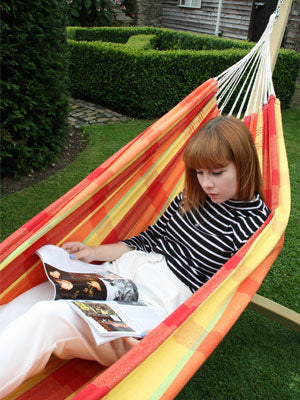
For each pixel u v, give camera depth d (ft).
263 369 6.15
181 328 3.44
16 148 11.18
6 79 10.63
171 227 5.40
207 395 5.65
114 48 17.08
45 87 11.68
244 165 4.63
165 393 2.97
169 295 4.85
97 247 5.39
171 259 5.20
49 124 12.38
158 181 6.63
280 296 7.63
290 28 27.37
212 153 4.47
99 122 17.04
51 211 4.83
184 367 3.17
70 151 13.99
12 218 9.85
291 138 16.30
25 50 10.61
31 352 3.60
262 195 5.19
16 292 4.57
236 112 19.22
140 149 5.71
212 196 4.83
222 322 3.62
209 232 5.04
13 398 3.93
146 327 4.09
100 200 5.38
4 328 3.94
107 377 2.87
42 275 4.81
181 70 17.28
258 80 8.04
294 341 6.72
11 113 10.95
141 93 17.07
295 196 11.55
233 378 5.95
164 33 25.88
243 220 4.83
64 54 12.31
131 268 5.22
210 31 33.37
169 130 6.38
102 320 3.75
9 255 4.21
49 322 3.66
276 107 7.16
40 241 4.57
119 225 5.89
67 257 4.83
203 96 7.11
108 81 17.97
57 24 11.35
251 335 6.77
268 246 4.34
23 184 11.62
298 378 6.05
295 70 19.86
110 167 5.35
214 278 3.89
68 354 4.00
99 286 4.46
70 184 11.69
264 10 29.07
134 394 2.92
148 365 3.12
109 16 31.14
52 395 4.00
